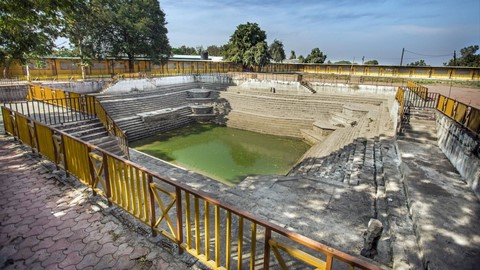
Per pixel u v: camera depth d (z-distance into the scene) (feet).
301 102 83.82
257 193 24.43
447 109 36.65
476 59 134.31
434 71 105.91
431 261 13.93
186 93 99.96
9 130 30.07
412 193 21.56
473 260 14.05
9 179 20.31
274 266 13.60
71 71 97.19
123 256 12.85
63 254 12.94
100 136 37.78
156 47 103.50
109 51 92.17
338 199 23.45
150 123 75.25
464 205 19.76
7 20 27.50
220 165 53.16
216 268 11.23
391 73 116.78
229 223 10.27
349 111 72.08
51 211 16.38
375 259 15.37
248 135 76.95
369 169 31.35
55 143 20.93
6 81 74.64
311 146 66.80
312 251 15.93
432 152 32.19
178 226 12.38
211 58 173.17
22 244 13.56
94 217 15.83
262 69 147.43
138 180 13.98
